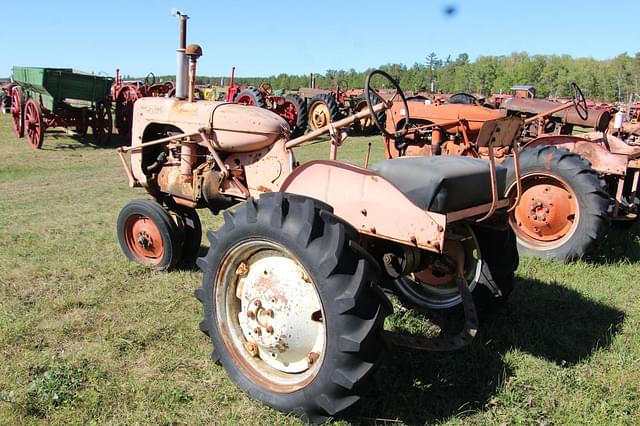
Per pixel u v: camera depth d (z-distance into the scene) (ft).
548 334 11.28
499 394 9.06
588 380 9.55
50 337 10.86
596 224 16.02
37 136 47.39
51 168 39.24
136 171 15.31
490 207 9.70
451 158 10.11
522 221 17.44
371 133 61.82
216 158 13.57
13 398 8.62
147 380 9.37
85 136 52.95
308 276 8.00
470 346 10.57
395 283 12.54
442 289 12.19
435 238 8.38
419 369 9.79
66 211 23.36
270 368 8.98
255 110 13.51
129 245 15.37
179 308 12.35
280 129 13.12
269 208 8.45
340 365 7.68
